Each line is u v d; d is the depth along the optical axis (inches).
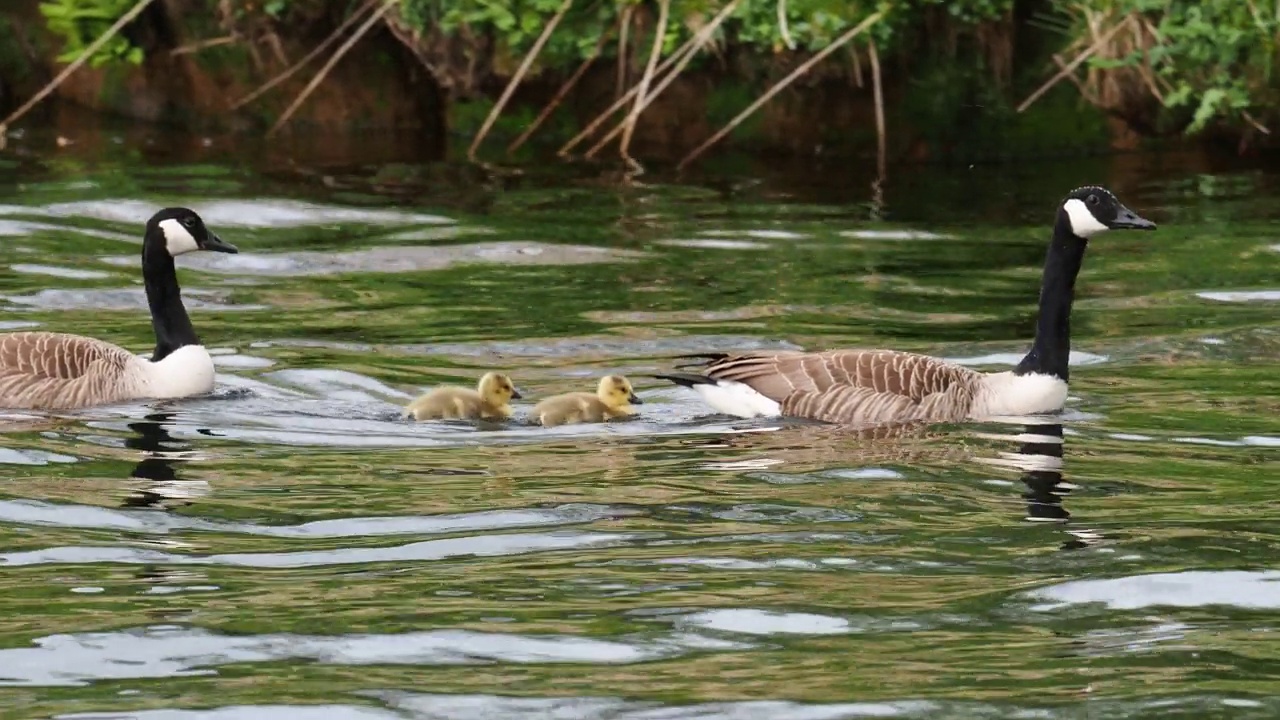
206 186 984.3
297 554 452.4
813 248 874.8
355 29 1147.3
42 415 598.9
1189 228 927.7
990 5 1091.3
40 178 995.3
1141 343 711.7
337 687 361.4
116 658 378.6
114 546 457.7
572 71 1126.4
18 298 754.2
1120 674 367.9
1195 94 1067.9
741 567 442.0
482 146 1122.0
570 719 344.2
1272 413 607.8
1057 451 562.9
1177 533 469.4
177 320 638.5
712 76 1110.4
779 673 369.4
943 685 362.6
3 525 474.3
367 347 693.9
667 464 545.0
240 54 1147.3
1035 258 859.4
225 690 359.9
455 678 366.6
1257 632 392.8
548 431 588.7
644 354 690.2
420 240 877.8
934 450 564.4
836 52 1087.6
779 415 610.2
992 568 442.0
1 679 366.0
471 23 1098.7
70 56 1107.9
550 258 846.5
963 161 1113.4
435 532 471.8
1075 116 1131.9
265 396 628.1
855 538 467.2
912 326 733.3
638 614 406.3
